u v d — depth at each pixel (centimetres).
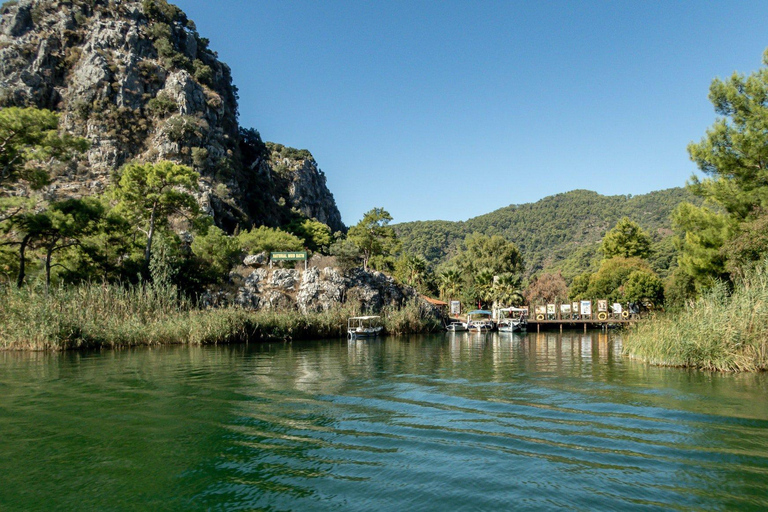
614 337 4709
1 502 769
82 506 755
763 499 760
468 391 1647
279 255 6138
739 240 2688
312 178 19125
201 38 15275
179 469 902
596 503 748
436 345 4128
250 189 13100
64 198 8500
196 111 11825
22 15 11269
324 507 746
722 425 1166
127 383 1809
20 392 1616
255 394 1591
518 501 759
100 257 4872
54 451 999
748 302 1991
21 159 4566
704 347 2075
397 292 6750
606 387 1692
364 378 1972
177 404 1427
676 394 1534
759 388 1623
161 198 5634
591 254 15925
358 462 930
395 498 773
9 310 3142
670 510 727
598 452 975
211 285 5644
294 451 996
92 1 12250
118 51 11644
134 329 3472
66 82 11038
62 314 3152
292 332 4719
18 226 4319
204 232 5925
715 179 3092
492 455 964
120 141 10394
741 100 2784
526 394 1582
